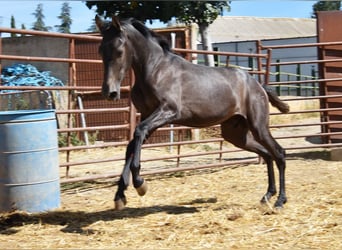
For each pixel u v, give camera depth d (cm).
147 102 557
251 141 640
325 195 666
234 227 524
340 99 1084
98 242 480
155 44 555
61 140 1118
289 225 528
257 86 626
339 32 1088
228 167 927
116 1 1073
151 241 480
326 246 461
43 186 583
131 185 762
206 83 573
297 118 1706
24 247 469
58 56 1401
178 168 848
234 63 2897
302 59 2920
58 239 490
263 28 4134
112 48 512
